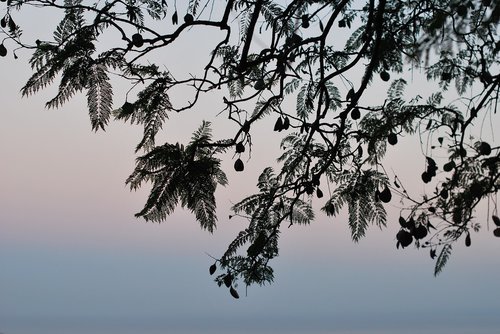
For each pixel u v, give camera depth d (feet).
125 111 8.32
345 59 13.34
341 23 13.23
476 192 11.10
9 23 8.26
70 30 8.35
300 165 12.60
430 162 10.32
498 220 11.30
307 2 12.72
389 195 10.12
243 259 11.62
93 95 7.88
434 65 12.62
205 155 8.52
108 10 9.14
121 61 8.20
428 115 11.19
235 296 11.50
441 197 11.46
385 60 11.99
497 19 8.91
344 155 12.10
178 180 8.02
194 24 9.80
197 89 9.75
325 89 11.86
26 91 7.80
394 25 12.34
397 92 12.21
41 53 8.08
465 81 12.78
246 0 11.39
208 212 8.00
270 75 12.43
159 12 10.09
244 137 10.35
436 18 9.28
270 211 11.84
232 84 11.89
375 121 11.77
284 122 11.50
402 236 10.23
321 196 11.52
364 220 10.92
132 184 8.21
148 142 8.23
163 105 8.30
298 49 12.35
